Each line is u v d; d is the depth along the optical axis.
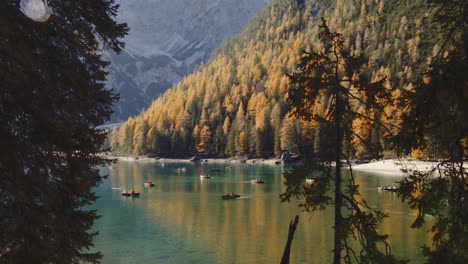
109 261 32.44
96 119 15.01
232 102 185.25
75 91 13.20
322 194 13.13
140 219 48.06
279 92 171.00
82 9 13.39
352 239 35.72
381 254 12.37
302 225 43.19
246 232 41.25
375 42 197.75
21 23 9.91
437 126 7.56
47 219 10.66
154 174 104.62
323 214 47.78
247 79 198.38
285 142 140.12
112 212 52.34
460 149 7.77
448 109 7.32
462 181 7.96
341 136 13.12
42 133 10.29
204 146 172.25
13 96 9.76
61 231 12.16
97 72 15.26
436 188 8.51
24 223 9.96
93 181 14.28
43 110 10.59
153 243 37.66
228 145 162.00
